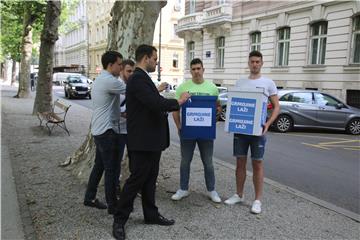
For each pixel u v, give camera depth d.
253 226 4.59
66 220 4.58
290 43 22.02
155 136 4.12
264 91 4.77
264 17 23.98
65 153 8.25
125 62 5.25
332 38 19.20
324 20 19.72
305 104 14.14
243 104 4.85
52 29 14.94
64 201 5.21
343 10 18.53
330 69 19.36
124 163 5.84
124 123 5.03
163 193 5.72
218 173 7.04
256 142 4.96
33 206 5.01
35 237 4.12
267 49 23.92
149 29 6.02
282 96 14.23
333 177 7.30
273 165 8.21
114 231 4.13
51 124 12.75
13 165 7.10
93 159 6.14
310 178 7.20
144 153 4.12
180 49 51.75
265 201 5.49
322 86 19.84
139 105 4.05
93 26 64.12
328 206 5.35
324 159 8.97
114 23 6.16
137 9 5.86
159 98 3.97
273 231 4.46
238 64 26.94
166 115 4.32
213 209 5.10
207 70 30.59
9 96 25.39
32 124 12.75
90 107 20.69
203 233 4.34
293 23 21.73
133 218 4.70
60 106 12.17
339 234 4.45
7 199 5.24
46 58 15.12
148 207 4.50
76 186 5.86
